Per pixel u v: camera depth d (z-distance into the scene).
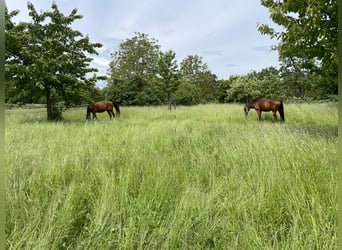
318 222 1.85
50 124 7.42
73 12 10.24
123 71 28.36
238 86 24.75
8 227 1.82
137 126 6.97
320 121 8.75
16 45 8.96
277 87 23.97
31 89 9.53
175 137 5.14
